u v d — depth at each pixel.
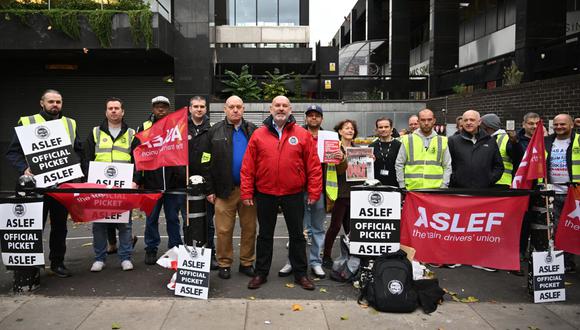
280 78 16.16
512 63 12.46
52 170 5.33
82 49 12.23
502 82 13.75
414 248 5.03
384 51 30.95
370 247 4.99
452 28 17.81
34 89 14.31
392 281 4.62
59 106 5.62
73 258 6.58
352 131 5.89
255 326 4.27
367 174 5.58
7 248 5.08
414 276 5.05
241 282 5.45
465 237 4.98
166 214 6.11
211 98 14.55
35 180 5.23
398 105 15.85
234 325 4.29
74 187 5.35
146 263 6.20
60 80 14.37
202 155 5.53
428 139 6.14
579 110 8.63
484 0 22.36
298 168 5.11
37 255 5.07
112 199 5.34
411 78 19.44
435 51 17.86
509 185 6.58
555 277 4.93
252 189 5.20
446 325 4.33
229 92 16.64
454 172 6.27
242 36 24.27
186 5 13.97
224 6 24.53
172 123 5.29
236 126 5.56
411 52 32.44
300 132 5.16
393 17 23.55
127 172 5.70
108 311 4.59
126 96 14.54
